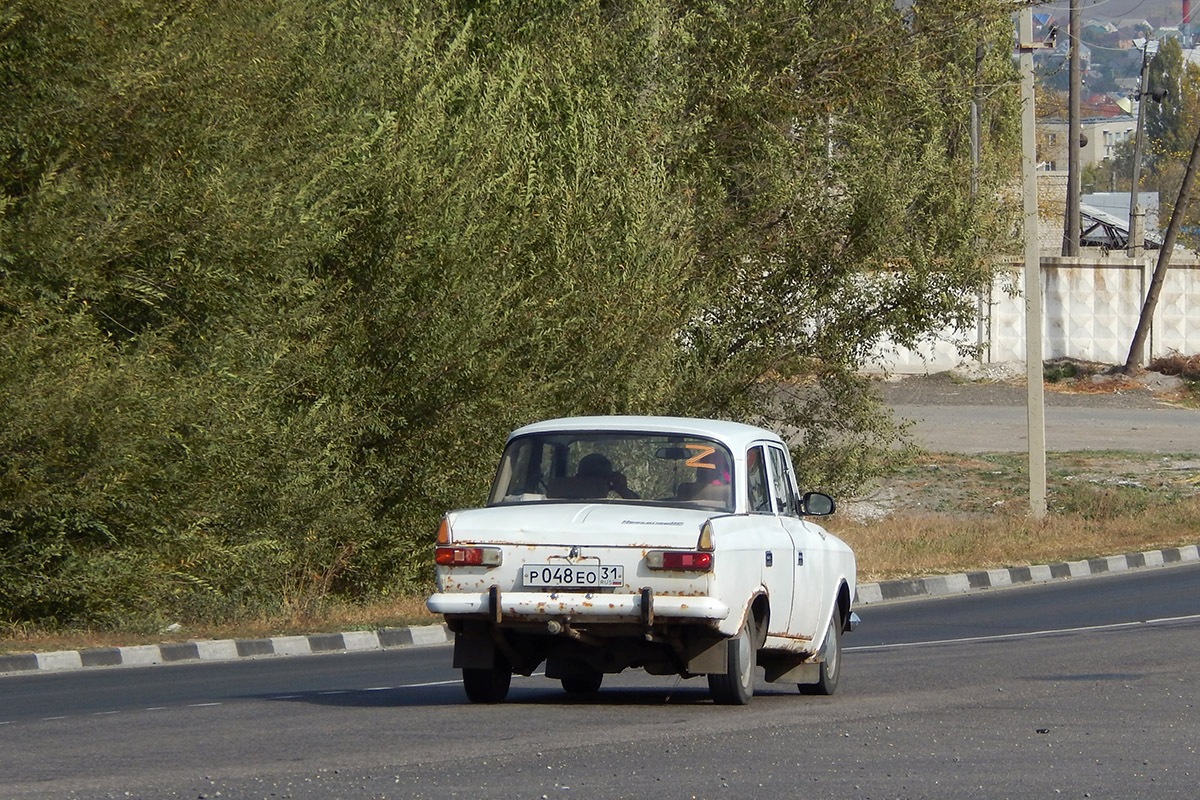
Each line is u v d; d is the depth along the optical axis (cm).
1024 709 2777
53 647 3919
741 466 2877
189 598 4547
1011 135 7288
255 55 4775
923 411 11088
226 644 4062
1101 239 19200
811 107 6906
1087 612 4812
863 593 5481
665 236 5950
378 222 5106
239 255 4647
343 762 2164
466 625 2761
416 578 5338
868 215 6775
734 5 6944
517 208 5397
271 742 2352
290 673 3581
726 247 6800
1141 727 2545
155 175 4459
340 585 5284
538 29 6425
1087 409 11425
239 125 4775
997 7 7062
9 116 4378
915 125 7181
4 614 4281
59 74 4412
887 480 8412
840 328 6944
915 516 7556
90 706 2917
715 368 6788
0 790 1947
